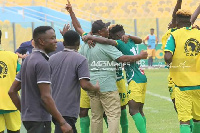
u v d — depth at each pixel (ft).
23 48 107.55
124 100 76.54
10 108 65.62
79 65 60.08
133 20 269.03
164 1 307.58
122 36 73.41
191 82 66.18
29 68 49.60
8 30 237.45
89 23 275.59
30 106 50.14
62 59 61.21
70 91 60.08
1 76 65.72
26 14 274.57
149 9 305.94
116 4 306.96
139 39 75.20
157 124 94.68
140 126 73.15
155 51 242.99
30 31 240.12
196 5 306.14
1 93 65.31
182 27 67.62
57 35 246.06
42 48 51.03
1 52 66.49
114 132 69.36
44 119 50.57
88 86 59.52
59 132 58.23
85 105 76.28
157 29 265.13
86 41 71.41
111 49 69.82
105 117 79.10
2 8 258.98
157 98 134.62
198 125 69.31
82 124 77.00
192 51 66.44
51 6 295.28
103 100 70.49
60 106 59.72
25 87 50.49
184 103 66.69
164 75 203.31
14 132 68.23
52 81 61.05
